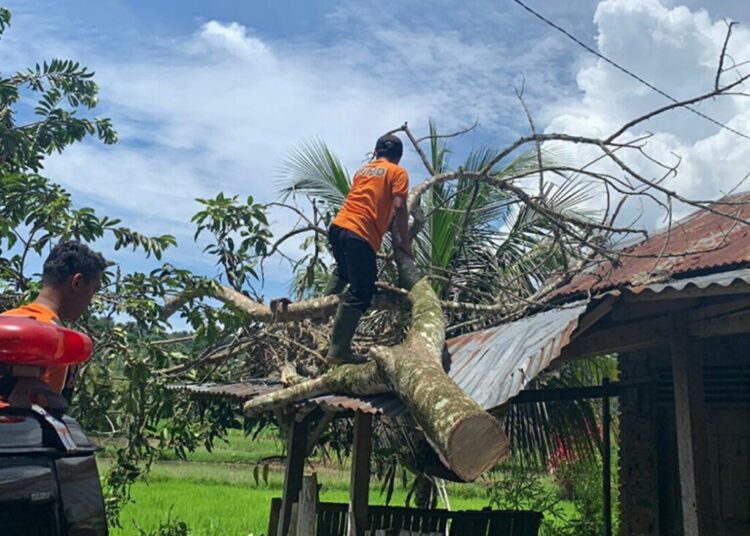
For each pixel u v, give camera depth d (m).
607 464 8.02
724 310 4.79
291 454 7.30
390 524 7.92
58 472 2.18
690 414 4.96
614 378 10.31
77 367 2.91
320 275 9.38
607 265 8.22
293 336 8.18
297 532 6.82
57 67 8.39
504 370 4.82
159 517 15.01
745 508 6.73
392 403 5.10
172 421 7.53
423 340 4.84
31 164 7.83
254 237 7.05
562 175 6.45
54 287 2.92
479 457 3.68
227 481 25.62
